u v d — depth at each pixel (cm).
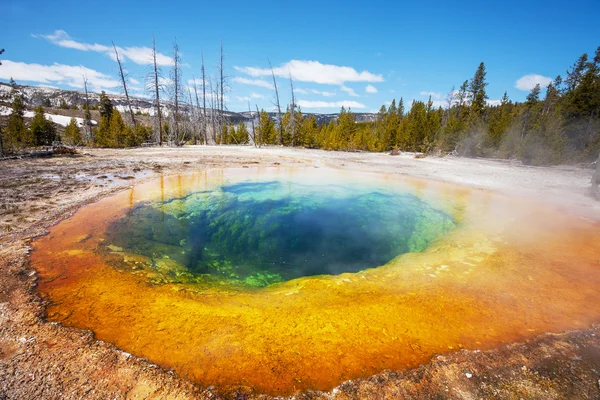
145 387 211
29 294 326
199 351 248
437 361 244
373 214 771
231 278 445
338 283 373
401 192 938
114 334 267
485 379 227
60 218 586
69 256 428
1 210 600
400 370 234
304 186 1024
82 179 929
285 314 305
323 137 2684
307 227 700
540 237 529
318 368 234
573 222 615
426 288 358
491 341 268
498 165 1577
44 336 261
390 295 343
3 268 379
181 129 3300
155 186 916
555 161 1564
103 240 498
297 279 409
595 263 425
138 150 1870
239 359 241
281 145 2733
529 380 226
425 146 2366
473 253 462
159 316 297
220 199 853
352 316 301
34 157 1338
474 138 2180
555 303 328
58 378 216
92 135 2831
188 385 215
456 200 818
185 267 461
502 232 555
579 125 1909
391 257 557
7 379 213
